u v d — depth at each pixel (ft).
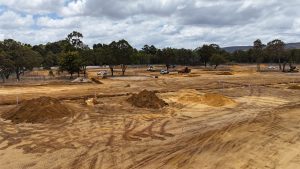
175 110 101.09
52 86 168.55
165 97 126.72
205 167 48.16
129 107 104.47
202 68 376.68
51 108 88.17
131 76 250.57
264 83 182.60
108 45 286.87
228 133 64.39
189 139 64.69
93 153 58.34
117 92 142.92
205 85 175.11
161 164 50.57
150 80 208.44
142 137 69.41
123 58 266.98
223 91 148.46
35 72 311.27
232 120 84.12
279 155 52.60
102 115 92.02
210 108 104.53
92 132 73.67
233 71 293.84
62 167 51.75
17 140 67.41
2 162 54.60
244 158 51.29
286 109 92.58
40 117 84.79
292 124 71.36
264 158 51.39
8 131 74.64
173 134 71.77
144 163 51.80
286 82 186.91
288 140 59.82
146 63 444.96
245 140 59.67
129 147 61.72
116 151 59.21
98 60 282.97
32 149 61.36
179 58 444.55
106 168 50.60
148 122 84.02
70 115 90.07
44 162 54.24
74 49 294.87
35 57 228.22
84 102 111.24
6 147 62.80
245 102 117.08
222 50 497.87
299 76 236.22
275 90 151.02
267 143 58.03
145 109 101.86
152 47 519.19
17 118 85.15
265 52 364.79
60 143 65.05
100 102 112.27
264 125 70.49
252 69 343.05
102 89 155.53
